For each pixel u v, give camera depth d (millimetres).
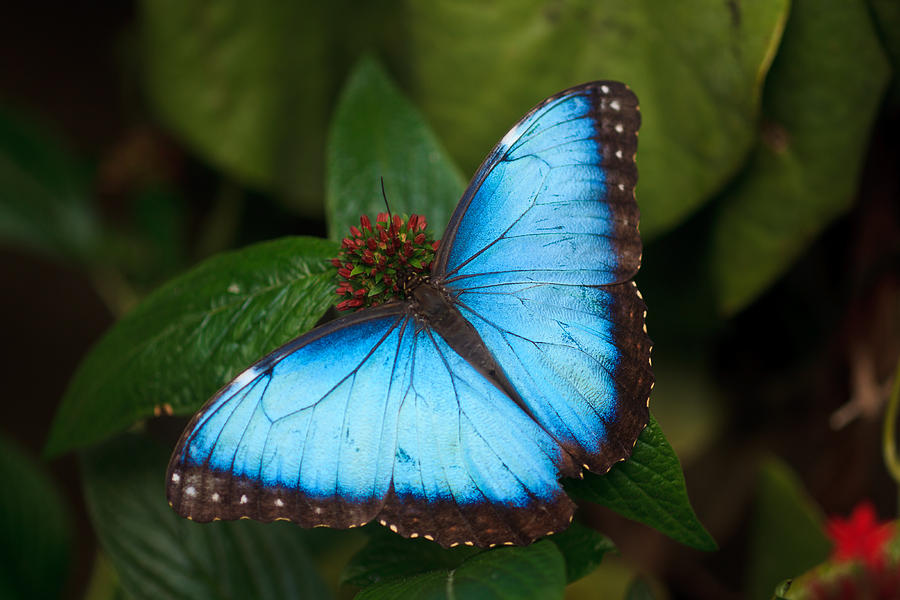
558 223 552
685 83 589
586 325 550
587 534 545
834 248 640
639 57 597
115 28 936
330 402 542
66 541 620
